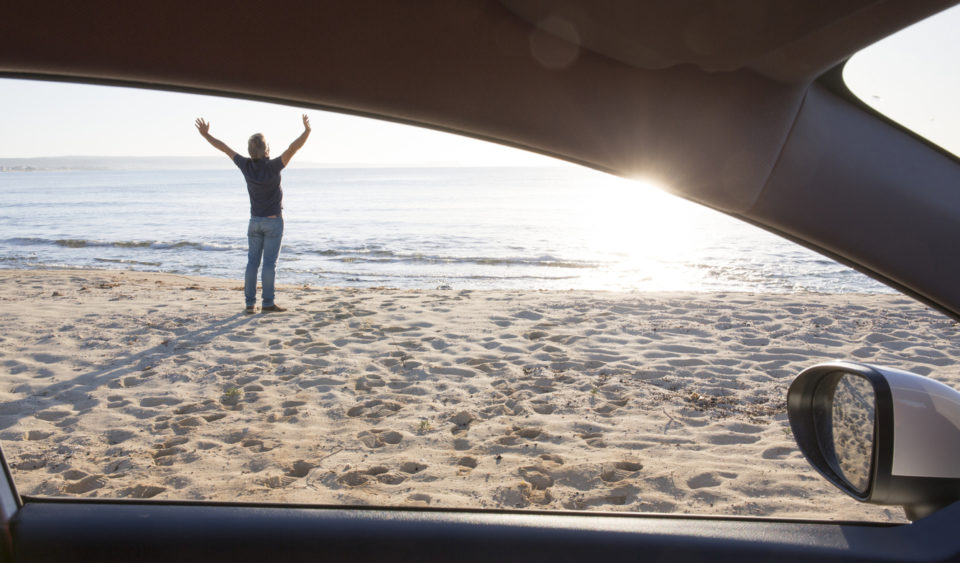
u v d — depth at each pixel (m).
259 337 7.21
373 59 1.17
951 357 6.46
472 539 1.54
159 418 4.75
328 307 9.05
